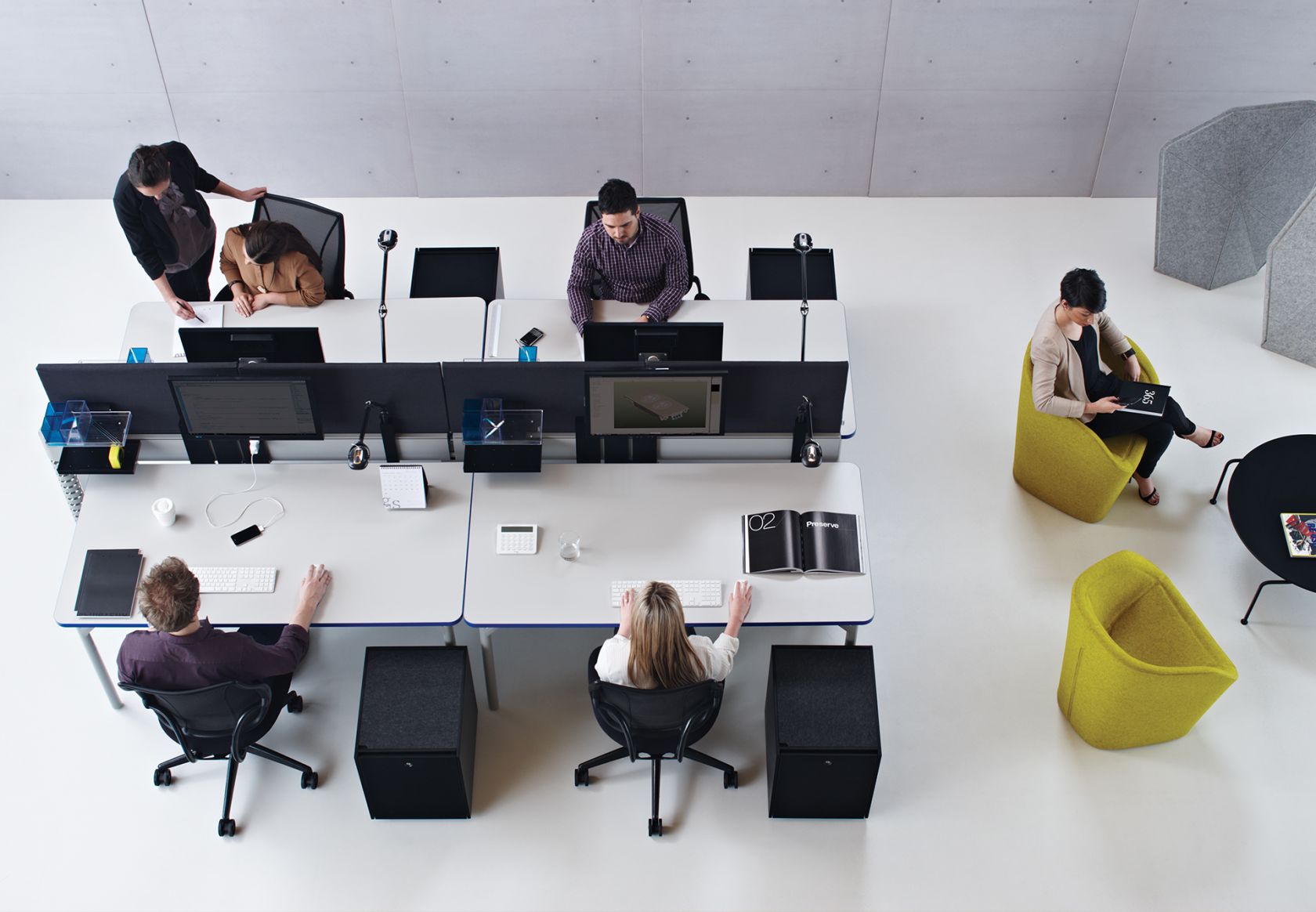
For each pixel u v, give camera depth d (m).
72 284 5.08
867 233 5.43
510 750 3.43
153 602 2.81
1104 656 3.17
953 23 5.13
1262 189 4.82
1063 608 3.87
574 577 3.29
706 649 3.03
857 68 5.27
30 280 5.09
